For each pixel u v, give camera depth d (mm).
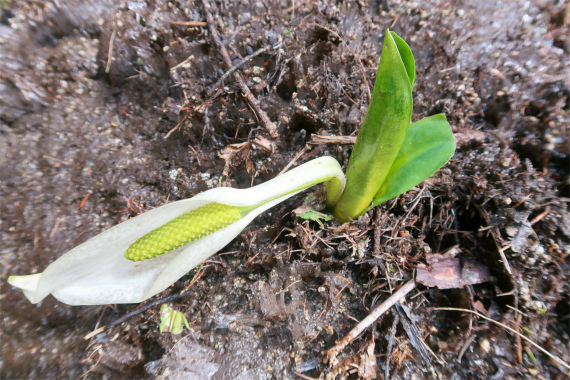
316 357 205
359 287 218
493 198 212
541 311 195
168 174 258
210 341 209
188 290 225
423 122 188
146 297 170
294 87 262
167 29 265
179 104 259
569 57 260
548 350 190
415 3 289
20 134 258
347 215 210
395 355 198
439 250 225
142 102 283
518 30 276
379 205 221
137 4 271
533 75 251
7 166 245
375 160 165
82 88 276
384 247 217
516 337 195
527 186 215
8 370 201
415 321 207
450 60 267
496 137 237
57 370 204
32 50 271
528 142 236
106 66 277
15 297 212
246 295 221
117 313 221
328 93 248
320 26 268
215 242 172
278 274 218
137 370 207
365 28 286
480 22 281
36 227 233
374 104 147
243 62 249
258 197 165
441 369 195
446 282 207
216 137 260
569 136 226
